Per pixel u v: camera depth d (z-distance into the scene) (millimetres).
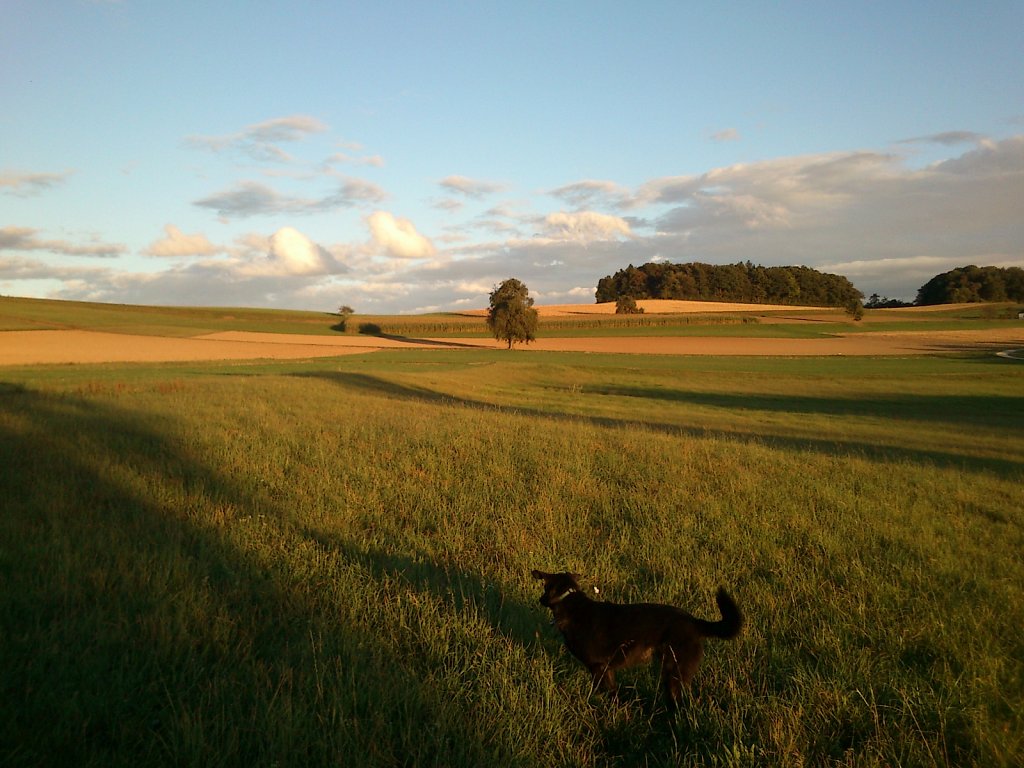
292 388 28562
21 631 4941
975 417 40688
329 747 3844
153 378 36219
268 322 145125
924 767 4172
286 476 11406
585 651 4797
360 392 32344
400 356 78438
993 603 6754
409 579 6762
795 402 48031
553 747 4242
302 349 85812
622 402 42594
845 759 4289
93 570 6141
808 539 8859
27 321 107812
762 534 8875
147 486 9773
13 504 8242
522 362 71500
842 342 110312
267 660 4875
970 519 10742
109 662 4598
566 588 4898
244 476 10938
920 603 6602
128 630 4973
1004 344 106438
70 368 49469
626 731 4480
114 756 3625
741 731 4375
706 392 53969
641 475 12383
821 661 5410
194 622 5281
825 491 11719
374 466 12266
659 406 40875
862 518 10117
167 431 14828
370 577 6531
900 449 23859
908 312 180875
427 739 4066
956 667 5414
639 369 67438
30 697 4129
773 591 6930
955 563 8039
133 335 97438
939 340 114125
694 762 4074
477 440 15258
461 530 8656
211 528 7957
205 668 4602
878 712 4793
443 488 10906
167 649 4746
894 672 5238
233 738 3768
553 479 11500
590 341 113875
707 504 10297
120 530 7375
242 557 6965
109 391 24891
